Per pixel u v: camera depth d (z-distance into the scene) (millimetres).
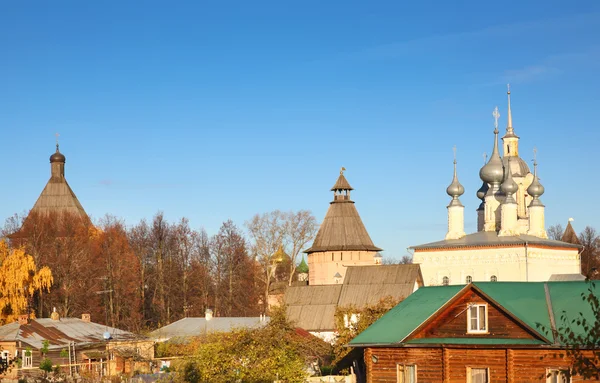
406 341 52406
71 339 84062
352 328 71188
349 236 135125
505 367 49812
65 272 122875
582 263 176500
